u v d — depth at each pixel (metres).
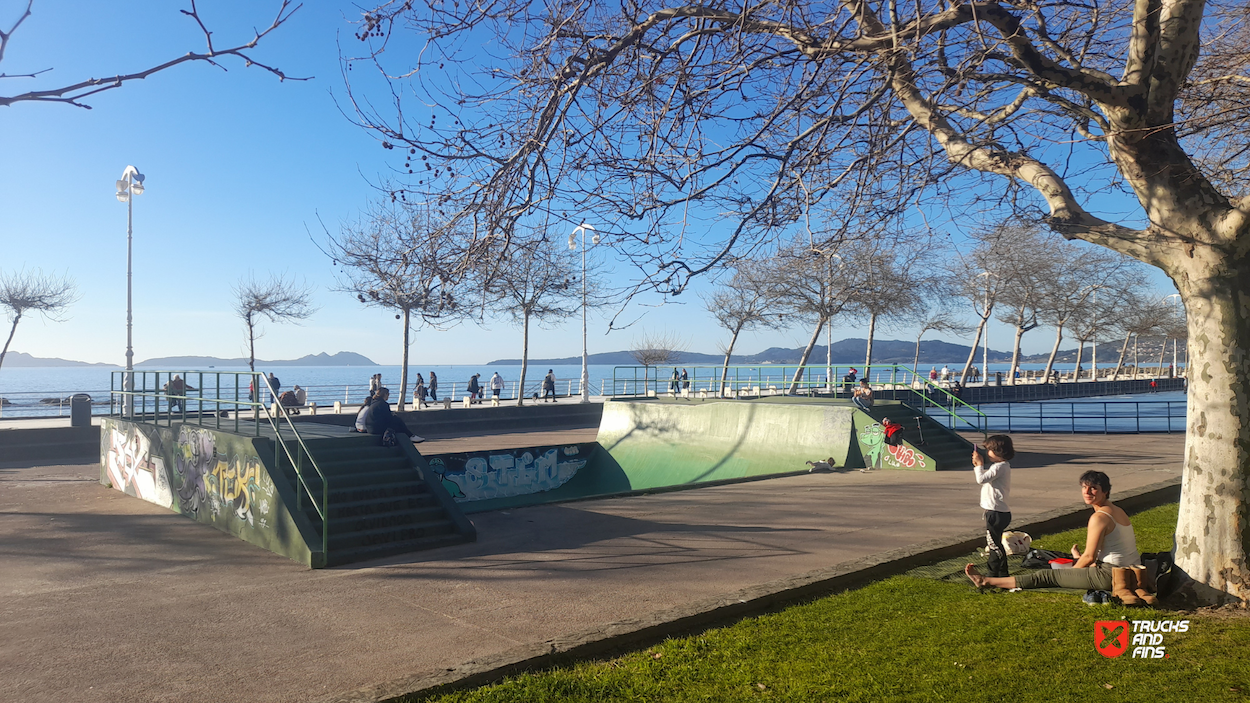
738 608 6.44
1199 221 5.89
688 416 21.38
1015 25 5.57
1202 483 6.10
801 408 18.86
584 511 11.76
